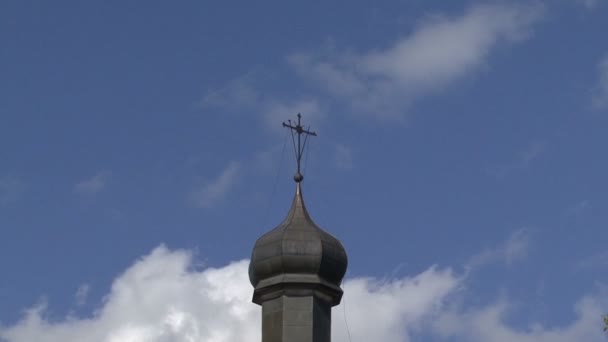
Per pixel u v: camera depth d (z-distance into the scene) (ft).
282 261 465.88
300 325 462.60
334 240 471.21
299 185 476.95
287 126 478.59
